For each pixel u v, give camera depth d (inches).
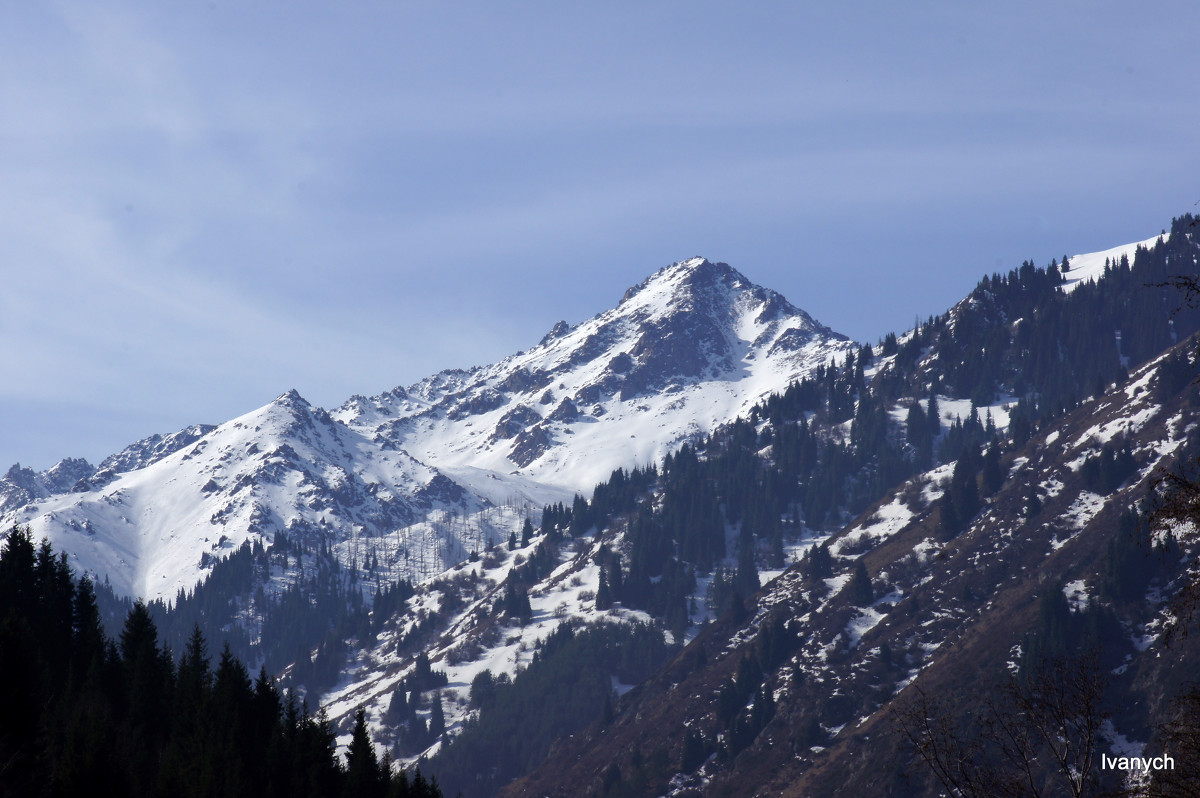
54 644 4601.4
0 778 3065.9
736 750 6402.6
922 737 1171.9
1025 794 1064.8
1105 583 5733.3
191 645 5108.3
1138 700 4638.3
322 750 4227.4
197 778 3676.2
